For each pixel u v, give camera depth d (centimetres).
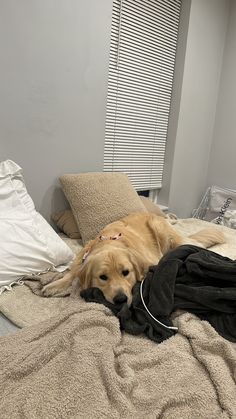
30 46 181
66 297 141
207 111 338
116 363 100
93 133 230
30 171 199
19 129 187
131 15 251
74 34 200
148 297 130
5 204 163
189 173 339
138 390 90
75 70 207
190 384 94
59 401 82
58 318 113
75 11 197
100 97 228
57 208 220
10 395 83
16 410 79
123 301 128
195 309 126
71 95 209
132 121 276
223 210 329
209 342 107
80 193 204
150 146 301
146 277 140
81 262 157
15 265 145
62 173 217
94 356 97
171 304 123
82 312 116
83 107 218
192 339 111
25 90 185
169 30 287
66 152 215
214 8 306
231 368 100
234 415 83
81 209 201
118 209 211
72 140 217
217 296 122
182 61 295
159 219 205
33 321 121
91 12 205
